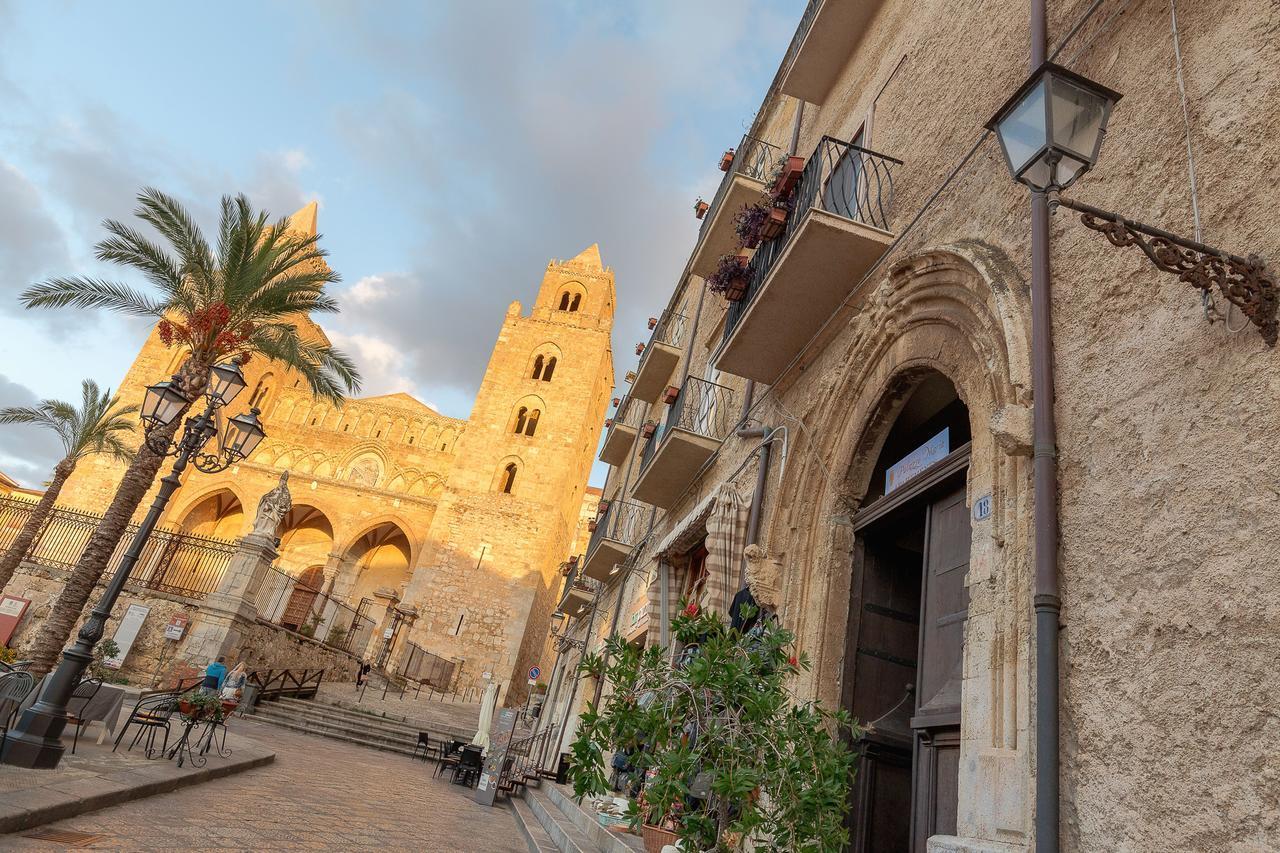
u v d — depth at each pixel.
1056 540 3.13
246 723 17.69
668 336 18.08
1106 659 2.74
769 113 13.42
